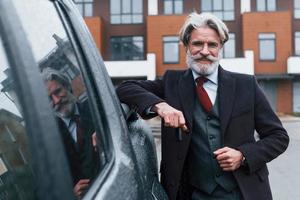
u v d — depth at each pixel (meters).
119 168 1.46
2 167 1.08
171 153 2.46
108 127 1.62
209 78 2.53
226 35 2.59
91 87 1.63
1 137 1.10
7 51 1.05
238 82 2.54
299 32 36.72
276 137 2.52
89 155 1.38
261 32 35.75
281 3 36.81
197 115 2.50
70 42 1.60
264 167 2.55
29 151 1.02
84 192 1.22
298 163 11.03
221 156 2.36
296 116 34.34
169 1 36.88
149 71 34.88
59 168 1.02
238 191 2.48
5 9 1.07
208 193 2.47
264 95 2.57
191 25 2.56
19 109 1.04
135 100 2.32
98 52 1.87
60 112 1.29
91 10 37.44
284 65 35.81
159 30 35.56
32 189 1.01
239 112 2.48
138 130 2.20
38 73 1.10
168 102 2.53
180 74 2.64
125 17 37.44
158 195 1.98
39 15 1.38
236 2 36.81
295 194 7.95
